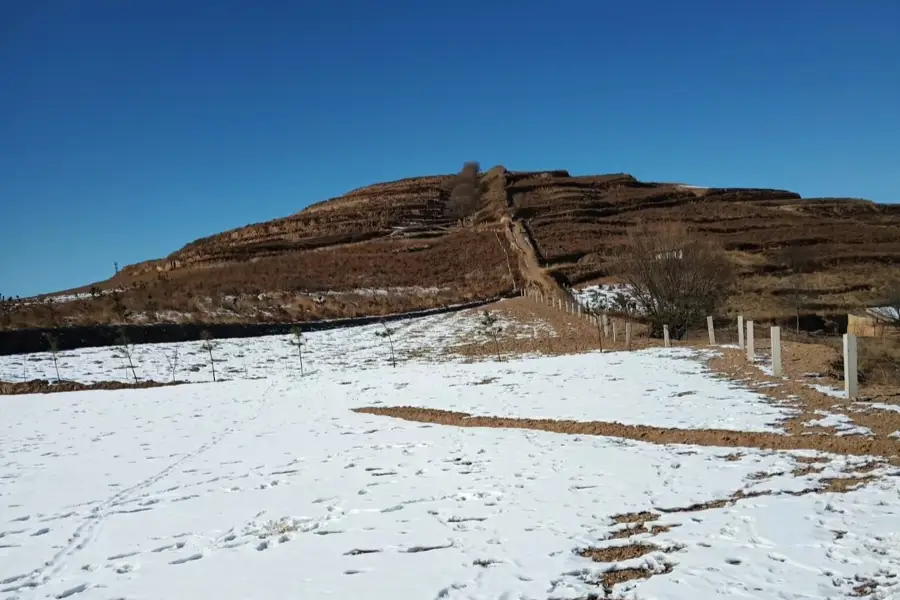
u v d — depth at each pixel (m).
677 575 5.55
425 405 15.89
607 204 111.25
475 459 10.24
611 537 6.65
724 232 76.75
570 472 9.06
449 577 5.86
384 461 10.59
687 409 12.59
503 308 44.75
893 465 8.23
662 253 29.39
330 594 5.68
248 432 14.29
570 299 42.62
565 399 14.84
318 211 140.50
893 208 100.69
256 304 49.50
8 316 36.41
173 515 8.48
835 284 50.44
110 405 18.98
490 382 18.39
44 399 20.42
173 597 5.91
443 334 34.72
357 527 7.43
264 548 7.04
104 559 7.08
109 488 10.09
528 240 81.25
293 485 9.51
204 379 24.73
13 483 10.59
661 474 8.66
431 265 73.75
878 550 5.73
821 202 103.56
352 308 50.69
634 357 20.81
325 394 19.22
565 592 5.45
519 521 7.25
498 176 148.25
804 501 7.14
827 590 5.10
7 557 7.28
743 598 5.05
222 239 124.62
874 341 23.33
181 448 12.96
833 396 12.41
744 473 8.44
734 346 21.41
